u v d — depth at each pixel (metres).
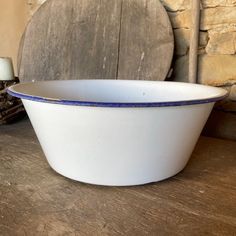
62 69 1.05
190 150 0.61
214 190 0.56
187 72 0.95
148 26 0.92
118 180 0.55
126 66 0.95
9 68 1.05
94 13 1.00
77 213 0.48
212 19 0.90
